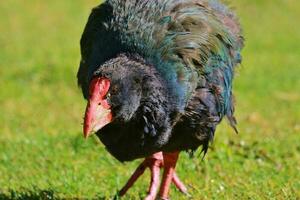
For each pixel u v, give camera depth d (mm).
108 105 13727
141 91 14141
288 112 29766
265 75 36531
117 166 20953
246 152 22266
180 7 15289
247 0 51438
